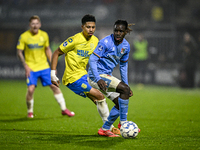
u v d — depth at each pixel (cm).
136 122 2533
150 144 1688
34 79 2762
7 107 3378
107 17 7438
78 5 7756
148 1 7419
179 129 2216
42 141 1750
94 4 7681
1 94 4600
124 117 1798
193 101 4016
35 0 8169
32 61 2794
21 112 3058
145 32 7138
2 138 1822
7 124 2367
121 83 1764
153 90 5403
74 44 2020
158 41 7038
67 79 2062
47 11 7875
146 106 3544
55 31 7819
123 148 1589
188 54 5606
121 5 7475
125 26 1750
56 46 7006
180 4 7450
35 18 2769
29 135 1933
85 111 3159
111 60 1819
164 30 7181
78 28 7688
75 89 2056
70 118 2711
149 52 6825
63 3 7938
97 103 1991
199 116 2872
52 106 3494
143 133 2045
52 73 2022
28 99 2722
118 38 1744
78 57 2041
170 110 3247
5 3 8150
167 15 7381
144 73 6406
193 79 5666
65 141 1753
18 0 8156
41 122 2484
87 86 2003
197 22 7231
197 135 1984
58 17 7762
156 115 2922
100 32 7444
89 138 1844
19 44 2759
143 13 7388
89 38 2042
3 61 7681
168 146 1645
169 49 6969
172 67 6712
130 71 6781
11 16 8025
